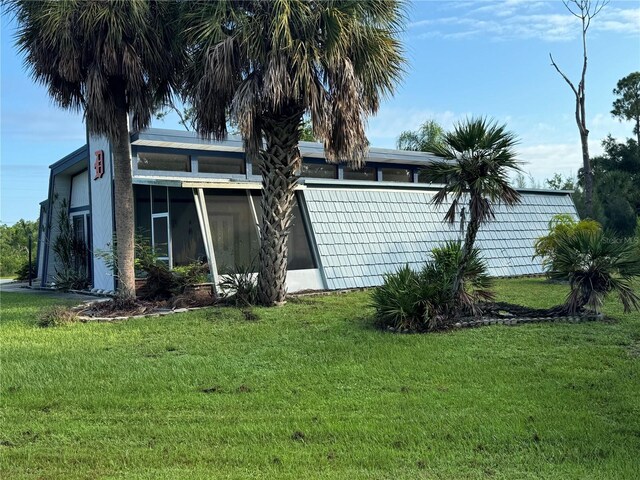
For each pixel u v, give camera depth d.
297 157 11.72
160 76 11.27
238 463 4.00
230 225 13.77
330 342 7.87
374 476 3.73
